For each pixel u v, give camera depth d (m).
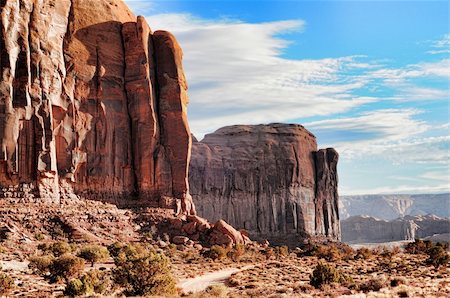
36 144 91.94
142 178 105.69
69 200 95.75
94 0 108.31
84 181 99.69
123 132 105.94
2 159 88.69
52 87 96.44
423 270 72.81
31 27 96.12
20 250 75.94
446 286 55.19
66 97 98.94
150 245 90.81
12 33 92.81
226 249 92.06
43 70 95.31
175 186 108.12
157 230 98.94
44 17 98.50
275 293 50.78
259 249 104.94
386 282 56.62
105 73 105.56
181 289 53.75
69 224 88.31
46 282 57.75
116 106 105.94
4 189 88.94
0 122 89.31
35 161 91.50
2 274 52.09
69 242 84.88
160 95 111.69
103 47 106.69
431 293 48.78
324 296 48.19
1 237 80.00
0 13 92.12
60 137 97.19
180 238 96.94
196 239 99.56
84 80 102.69
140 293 47.69
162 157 107.56
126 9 116.75
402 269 74.44
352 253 113.06
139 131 107.12
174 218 101.31
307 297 46.97
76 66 102.31
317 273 58.31
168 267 50.44
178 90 112.19
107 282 52.38
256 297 46.59
